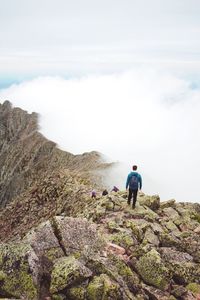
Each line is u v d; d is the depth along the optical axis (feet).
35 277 39.04
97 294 40.14
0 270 38.81
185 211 84.33
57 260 43.80
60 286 39.86
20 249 40.57
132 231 65.72
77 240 49.03
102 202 88.38
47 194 268.82
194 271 52.47
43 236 47.06
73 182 266.77
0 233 266.98
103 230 67.10
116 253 55.01
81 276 41.01
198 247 61.67
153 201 87.76
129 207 83.76
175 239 63.26
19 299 36.45
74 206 180.86
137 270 49.93
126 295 42.24
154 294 46.16
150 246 58.13
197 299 47.52
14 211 285.64
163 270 48.98
